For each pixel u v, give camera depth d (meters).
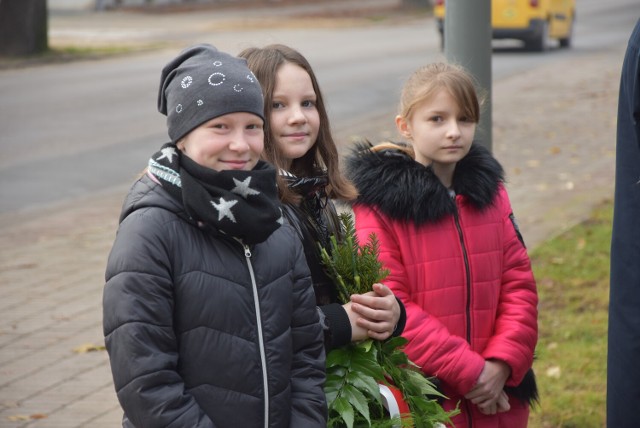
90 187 10.99
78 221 9.48
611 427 3.31
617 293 3.24
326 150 3.31
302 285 2.73
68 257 8.18
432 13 40.94
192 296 2.50
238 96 2.59
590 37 27.53
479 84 4.77
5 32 25.95
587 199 9.20
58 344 6.07
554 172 10.61
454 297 3.58
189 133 2.61
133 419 2.44
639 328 3.17
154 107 16.70
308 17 39.78
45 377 5.51
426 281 3.57
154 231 2.50
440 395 3.21
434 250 3.57
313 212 3.20
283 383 2.59
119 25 37.06
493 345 3.59
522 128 13.50
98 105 17.12
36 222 9.48
